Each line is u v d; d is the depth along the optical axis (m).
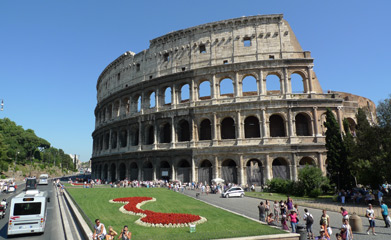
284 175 63.84
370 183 45.16
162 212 33.59
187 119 73.00
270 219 26.94
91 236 21.31
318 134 65.00
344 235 21.38
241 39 72.88
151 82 81.75
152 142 83.94
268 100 66.44
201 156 69.44
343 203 43.16
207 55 75.12
